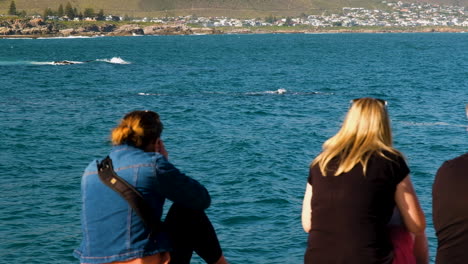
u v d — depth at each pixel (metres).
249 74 62.22
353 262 4.43
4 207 15.02
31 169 19.33
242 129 27.45
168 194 4.84
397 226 4.76
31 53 115.88
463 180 4.43
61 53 115.88
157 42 194.25
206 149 22.55
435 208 4.55
